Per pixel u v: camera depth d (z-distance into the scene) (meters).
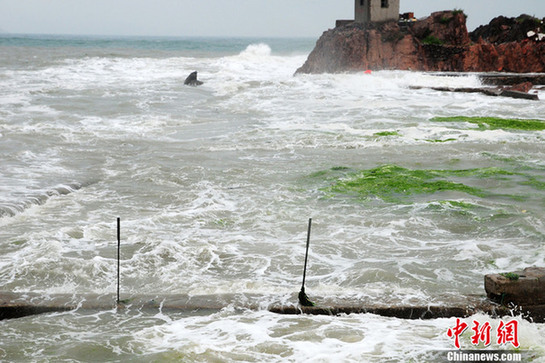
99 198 13.34
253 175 15.58
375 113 27.22
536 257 9.91
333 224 11.68
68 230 10.94
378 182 14.72
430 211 12.45
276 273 9.28
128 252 10.00
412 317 7.75
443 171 16.17
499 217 12.03
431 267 9.55
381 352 6.76
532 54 47.78
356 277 9.08
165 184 14.60
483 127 23.23
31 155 17.48
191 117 25.98
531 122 24.17
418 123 23.97
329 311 7.76
